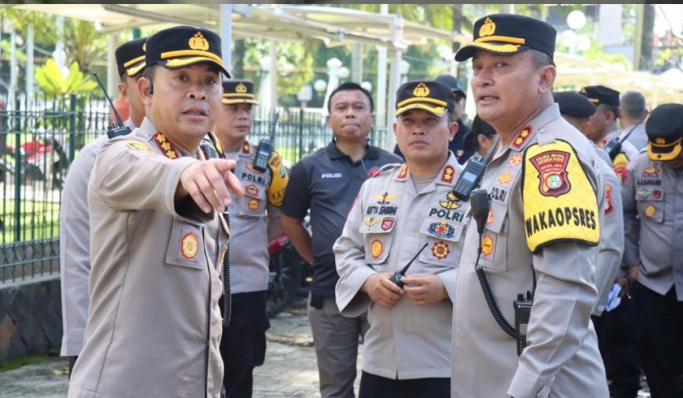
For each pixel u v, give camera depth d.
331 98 5.67
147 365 2.93
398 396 4.27
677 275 5.97
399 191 4.44
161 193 2.63
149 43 3.07
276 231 5.88
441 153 4.39
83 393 2.95
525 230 3.07
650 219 6.05
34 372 7.11
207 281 3.06
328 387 5.39
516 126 3.25
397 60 12.21
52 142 7.82
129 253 2.95
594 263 3.00
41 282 7.59
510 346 3.18
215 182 2.52
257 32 11.27
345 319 5.34
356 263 4.46
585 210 2.96
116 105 5.01
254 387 7.00
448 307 4.21
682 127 5.84
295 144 11.13
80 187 3.88
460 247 4.26
